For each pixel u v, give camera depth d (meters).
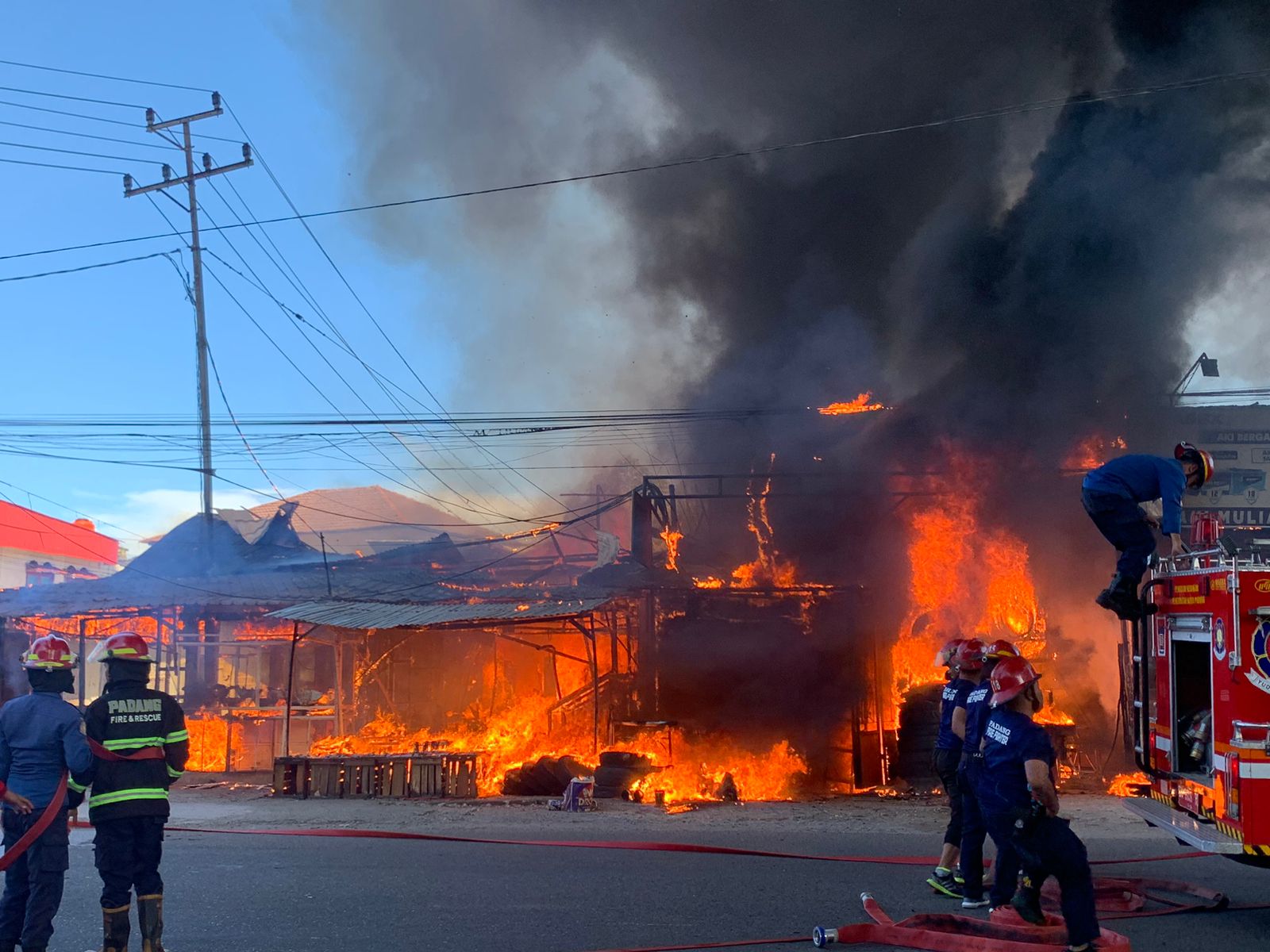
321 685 23.31
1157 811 7.49
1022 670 6.13
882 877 8.22
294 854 9.56
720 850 9.48
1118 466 7.89
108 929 5.59
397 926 6.61
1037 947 5.61
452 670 23.05
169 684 23.06
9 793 5.51
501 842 10.18
